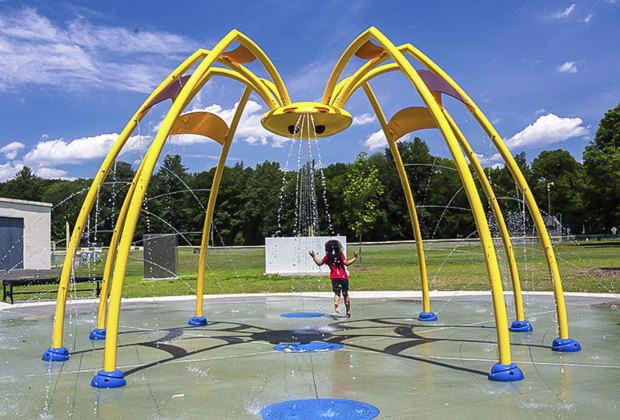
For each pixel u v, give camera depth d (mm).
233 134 8680
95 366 6098
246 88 8133
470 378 5148
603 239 56219
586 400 4316
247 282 19219
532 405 4195
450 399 4426
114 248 8008
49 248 28094
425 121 8422
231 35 6352
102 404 4523
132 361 6328
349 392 4738
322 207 58812
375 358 6199
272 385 5066
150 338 7969
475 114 6664
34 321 10383
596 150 42688
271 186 70875
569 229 70312
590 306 10609
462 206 63875
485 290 14516
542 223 6645
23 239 26734
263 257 41594
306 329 8508
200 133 8531
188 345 7336
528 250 33625
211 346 7230
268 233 69000
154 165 5344
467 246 46812
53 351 6535
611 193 44781
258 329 8680
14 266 26188
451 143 5203
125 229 5250
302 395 4680
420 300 12438
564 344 6352
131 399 4668
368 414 4074
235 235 69625
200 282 9406
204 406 4406
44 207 27844
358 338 7578
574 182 69875
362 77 7441
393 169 64812
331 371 5586
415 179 64750
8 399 4723
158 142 5387
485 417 3926
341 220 58094
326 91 7414
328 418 4016
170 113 5516
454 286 15781
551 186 71938
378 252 41531
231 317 10227
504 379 4984
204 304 12602
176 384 5172
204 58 6410
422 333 7895
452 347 6766
